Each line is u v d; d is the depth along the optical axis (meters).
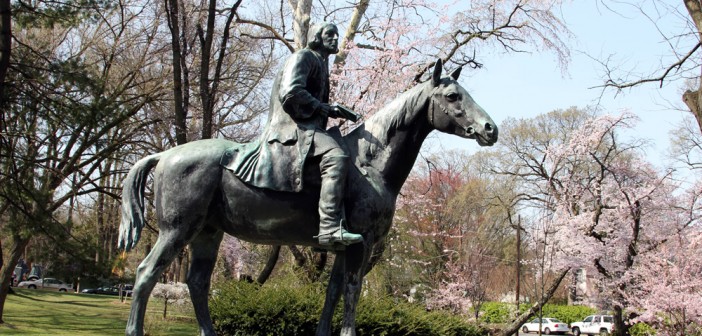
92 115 12.49
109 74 16.25
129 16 17.08
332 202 4.04
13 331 14.33
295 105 4.23
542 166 18.19
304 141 4.22
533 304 15.34
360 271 4.20
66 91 12.98
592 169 18.47
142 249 29.61
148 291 4.09
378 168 4.36
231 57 18.25
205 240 4.55
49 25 12.66
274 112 4.40
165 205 4.18
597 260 15.80
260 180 4.18
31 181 12.70
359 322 7.06
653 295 14.23
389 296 8.45
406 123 4.41
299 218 4.26
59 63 12.70
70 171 14.45
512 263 25.69
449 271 22.17
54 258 14.19
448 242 23.45
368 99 13.42
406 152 4.43
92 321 18.83
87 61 16.89
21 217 12.90
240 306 6.82
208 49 11.70
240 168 4.21
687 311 13.98
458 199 24.83
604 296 16.61
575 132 16.69
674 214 15.88
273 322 6.77
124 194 4.29
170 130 14.45
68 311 22.50
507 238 27.12
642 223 16.53
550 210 16.88
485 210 26.41
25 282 44.69
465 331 8.64
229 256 24.95
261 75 17.44
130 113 14.04
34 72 12.38
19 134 12.19
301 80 4.23
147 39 16.80
